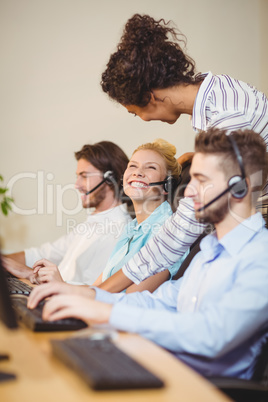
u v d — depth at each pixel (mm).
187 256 1864
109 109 3762
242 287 1205
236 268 1309
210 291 1329
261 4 3607
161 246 1785
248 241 1332
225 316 1155
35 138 3768
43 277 1933
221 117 1697
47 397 745
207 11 3641
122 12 3746
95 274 2467
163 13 3676
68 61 3771
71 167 3781
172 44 1767
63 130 3775
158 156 2148
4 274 1054
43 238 3744
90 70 3771
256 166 1350
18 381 812
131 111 1897
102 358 878
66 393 764
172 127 3730
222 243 1351
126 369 828
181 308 1476
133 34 1728
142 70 1713
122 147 3766
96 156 2539
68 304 1176
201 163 1352
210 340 1141
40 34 3766
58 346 946
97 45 3764
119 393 770
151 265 1809
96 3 3752
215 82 1762
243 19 3635
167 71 1734
